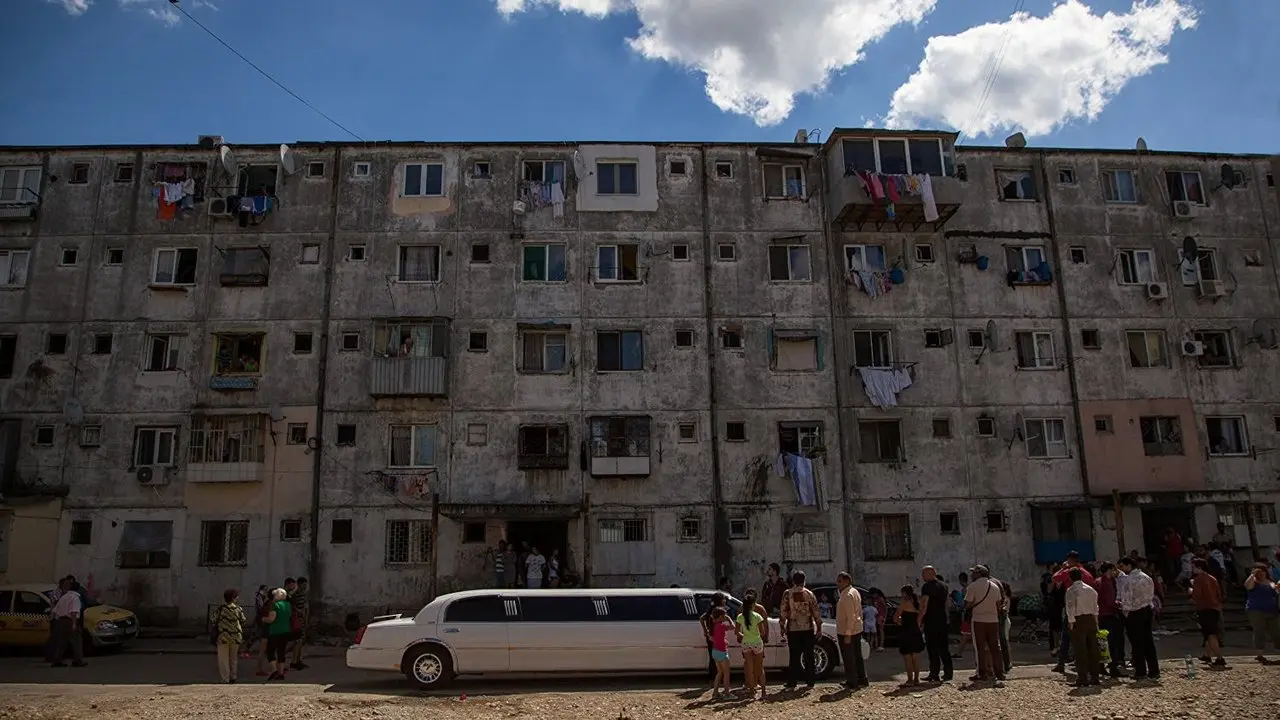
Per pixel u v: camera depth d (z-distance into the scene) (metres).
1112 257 31.78
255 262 29.56
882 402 29.36
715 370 29.42
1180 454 30.45
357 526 27.81
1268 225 32.88
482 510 27.28
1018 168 32.16
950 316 30.56
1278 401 31.30
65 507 27.80
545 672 17.14
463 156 30.66
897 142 30.61
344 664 21.41
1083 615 15.27
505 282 29.73
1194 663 17.38
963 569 28.80
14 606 22.58
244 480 27.75
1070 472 29.89
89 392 28.59
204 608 27.23
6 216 29.44
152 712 14.12
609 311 29.67
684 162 31.02
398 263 29.80
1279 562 25.09
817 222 30.81
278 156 30.34
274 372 28.81
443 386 28.39
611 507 28.23
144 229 29.80
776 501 28.61
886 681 16.91
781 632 17.23
